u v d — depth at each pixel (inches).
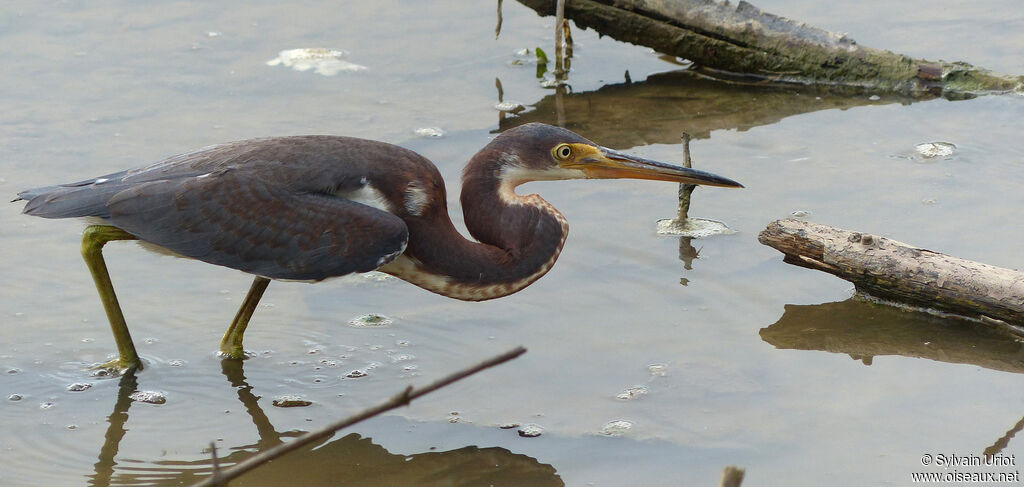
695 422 373.7
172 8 746.8
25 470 358.3
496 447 366.0
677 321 437.4
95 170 545.0
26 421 384.5
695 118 614.9
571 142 426.0
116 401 397.7
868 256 439.5
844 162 552.1
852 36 682.2
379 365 416.8
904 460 348.5
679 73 682.2
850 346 418.6
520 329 436.8
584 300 453.7
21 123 592.7
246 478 355.9
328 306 459.5
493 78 661.9
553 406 386.6
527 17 744.3
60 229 509.0
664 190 542.9
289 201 395.9
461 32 719.1
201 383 408.8
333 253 394.0
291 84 644.7
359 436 375.2
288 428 382.0
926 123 590.9
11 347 425.4
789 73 659.4
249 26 722.2
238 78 650.8
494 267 416.8
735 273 469.4
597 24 672.4
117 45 690.2
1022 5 719.7
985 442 356.5
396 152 410.9
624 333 430.3
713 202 523.8
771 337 425.1
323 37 707.4
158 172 403.9
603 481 346.3
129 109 612.4
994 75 621.0
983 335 424.5
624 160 428.1
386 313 453.4
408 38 708.7
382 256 394.3
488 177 424.5
